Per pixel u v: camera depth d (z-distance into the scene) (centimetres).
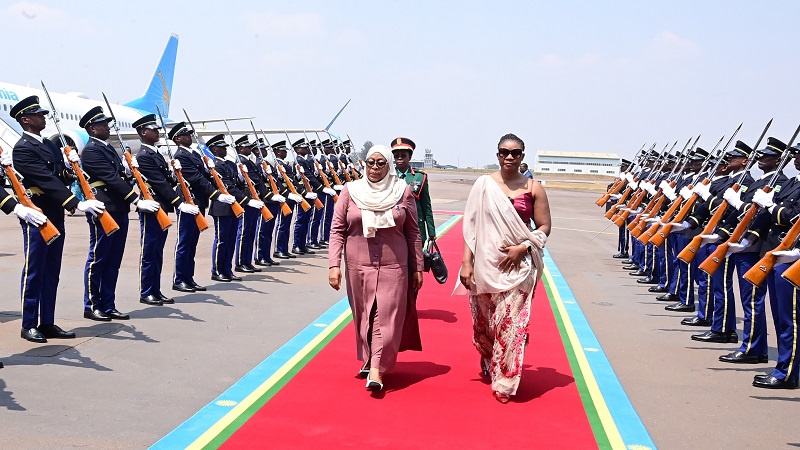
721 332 822
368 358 605
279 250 1440
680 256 763
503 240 571
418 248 623
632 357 738
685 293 1031
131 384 597
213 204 1105
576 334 830
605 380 647
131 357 677
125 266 1220
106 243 814
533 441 492
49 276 730
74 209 726
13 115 729
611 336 830
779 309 641
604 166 14050
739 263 730
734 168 847
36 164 716
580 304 1027
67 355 675
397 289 597
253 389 588
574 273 1345
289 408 545
